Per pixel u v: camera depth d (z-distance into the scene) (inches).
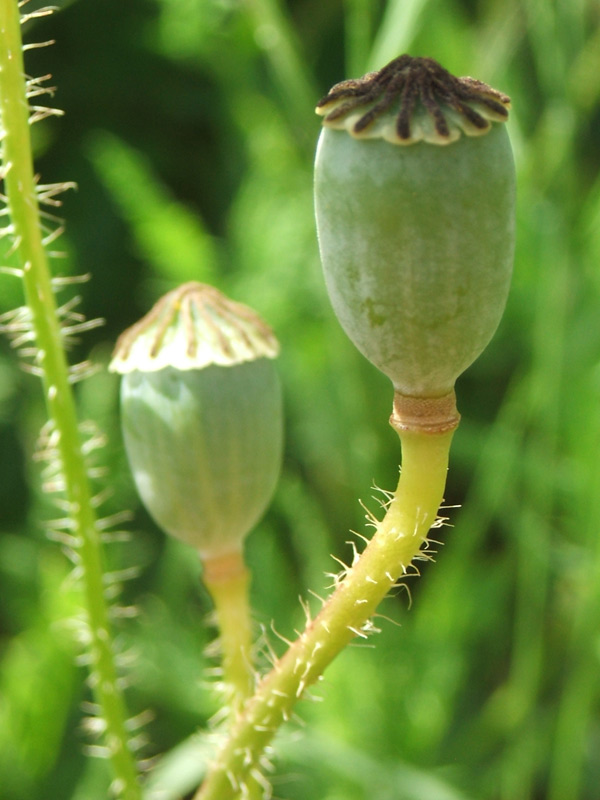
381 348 3.5
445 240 3.4
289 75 8.4
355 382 8.9
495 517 9.5
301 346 9.0
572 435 7.9
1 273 9.4
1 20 4.2
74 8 11.7
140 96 11.9
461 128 3.4
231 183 10.8
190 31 9.4
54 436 4.6
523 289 8.5
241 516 4.6
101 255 11.5
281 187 9.3
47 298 4.5
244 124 9.7
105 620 4.8
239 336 4.5
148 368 4.5
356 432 9.0
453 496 10.2
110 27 11.8
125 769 4.9
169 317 4.5
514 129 8.1
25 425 10.6
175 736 9.2
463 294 3.4
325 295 8.8
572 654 8.2
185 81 11.9
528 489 8.2
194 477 4.5
